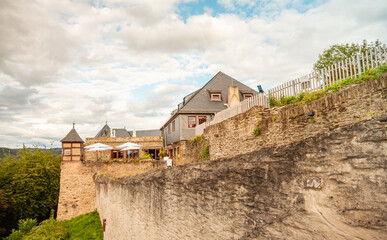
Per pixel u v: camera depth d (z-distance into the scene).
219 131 13.81
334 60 23.92
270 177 3.03
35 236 17.27
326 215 2.34
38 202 26.73
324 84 7.92
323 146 2.43
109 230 13.66
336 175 2.29
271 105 10.35
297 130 7.56
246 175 3.45
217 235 4.05
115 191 12.42
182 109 27.70
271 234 2.96
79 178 23.53
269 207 3.02
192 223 4.86
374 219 1.98
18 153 30.36
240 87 31.69
